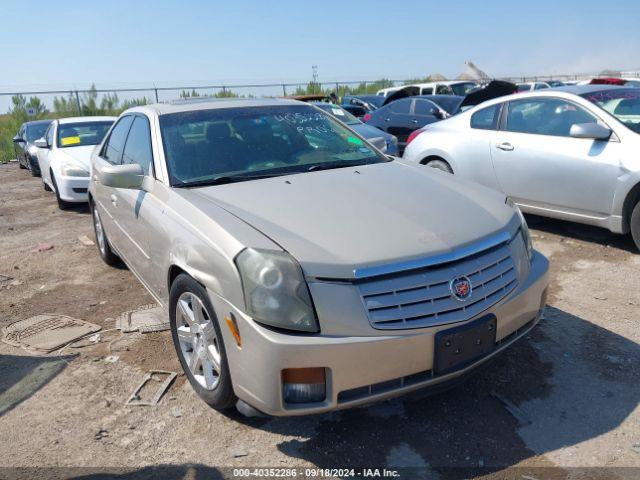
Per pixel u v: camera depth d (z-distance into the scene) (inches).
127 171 143.5
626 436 108.7
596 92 225.9
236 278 102.0
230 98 181.3
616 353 138.8
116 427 118.6
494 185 244.8
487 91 455.2
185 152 144.7
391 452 107.3
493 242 113.0
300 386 98.0
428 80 1336.1
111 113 940.6
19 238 287.0
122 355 148.8
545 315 160.9
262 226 109.7
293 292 97.8
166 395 129.3
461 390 126.1
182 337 126.8
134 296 192.4
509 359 137.7
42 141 388.2
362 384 98.8
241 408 107.9
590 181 209.5
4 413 126.0
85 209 351.9
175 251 121.3
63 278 216.2
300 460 106.3
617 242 221.6
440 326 101.1
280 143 154.6
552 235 236.1
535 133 230.2
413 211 117.8
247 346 100.5
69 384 136.1
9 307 189.6
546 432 111.0
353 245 103.7
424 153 270.1
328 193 126.0
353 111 695.7
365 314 97.7
